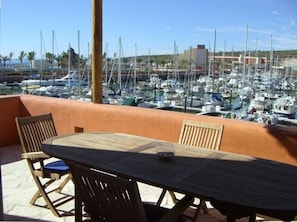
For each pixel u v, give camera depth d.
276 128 3.38
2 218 2.09
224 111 18.02
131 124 4.30
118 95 21.41
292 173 2.08
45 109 4.97
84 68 24.30
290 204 1.60
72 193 3.33
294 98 17.38
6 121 4.96
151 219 2.10
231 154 2.47
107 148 2.49
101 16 4.59
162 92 24.53
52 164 3.00
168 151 2.28
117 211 1.79
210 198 1.67
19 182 3.60
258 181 1.91
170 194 3.06
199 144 2.95
